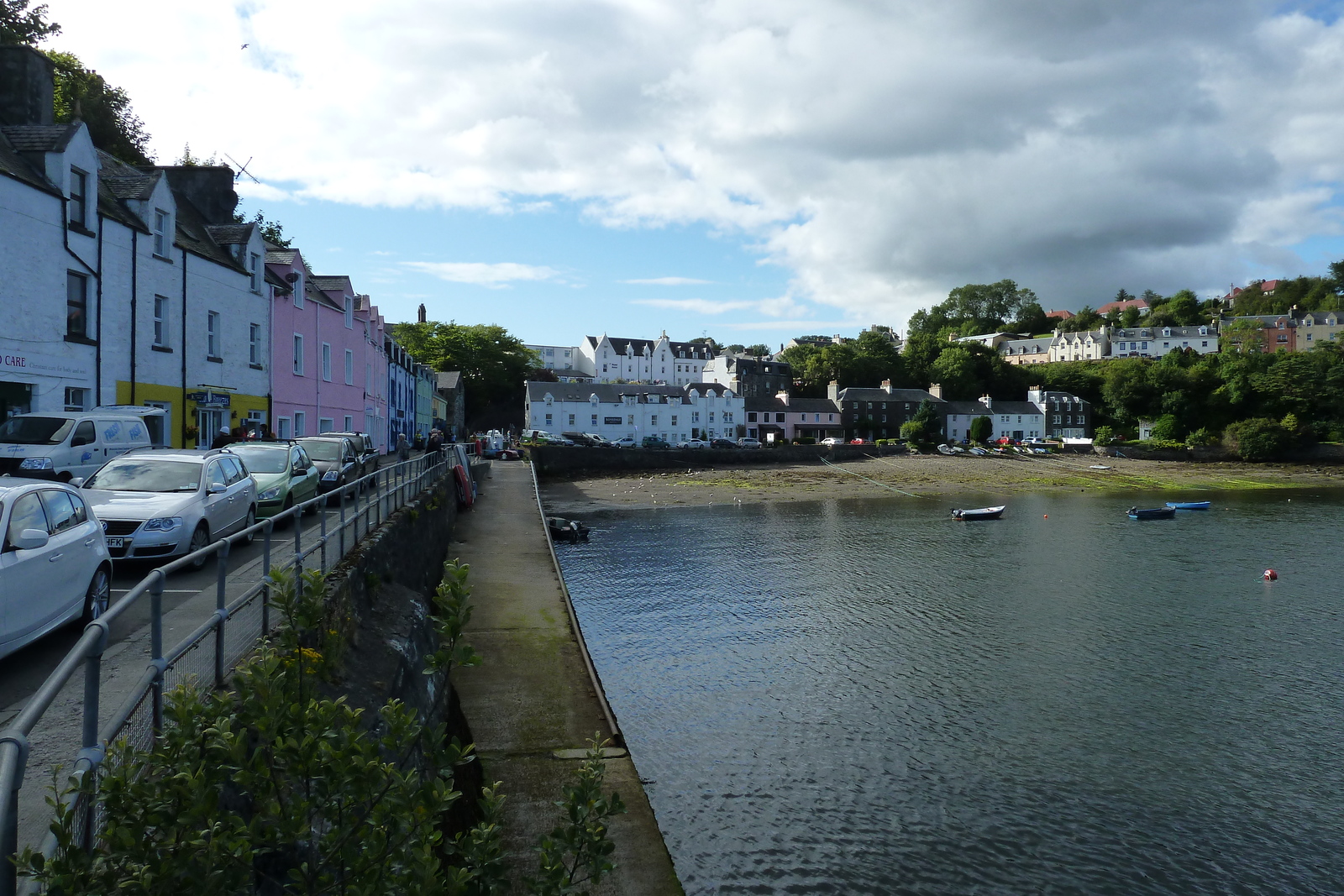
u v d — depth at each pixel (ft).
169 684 16.72
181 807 11.16
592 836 15.52
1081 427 390.21
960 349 411.34
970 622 81.10
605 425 305.12
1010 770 48.75
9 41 96.73
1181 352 433.89
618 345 455.22
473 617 59.41
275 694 12.77
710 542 131.13
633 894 29.43
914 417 345.72
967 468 272.31
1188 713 57.47
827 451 288.51
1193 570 109.19
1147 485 247.70
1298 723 55.77
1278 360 363.35
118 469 40.04
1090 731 54.29
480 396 311.47
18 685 21.68
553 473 233.55
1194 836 42.11
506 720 42.63
